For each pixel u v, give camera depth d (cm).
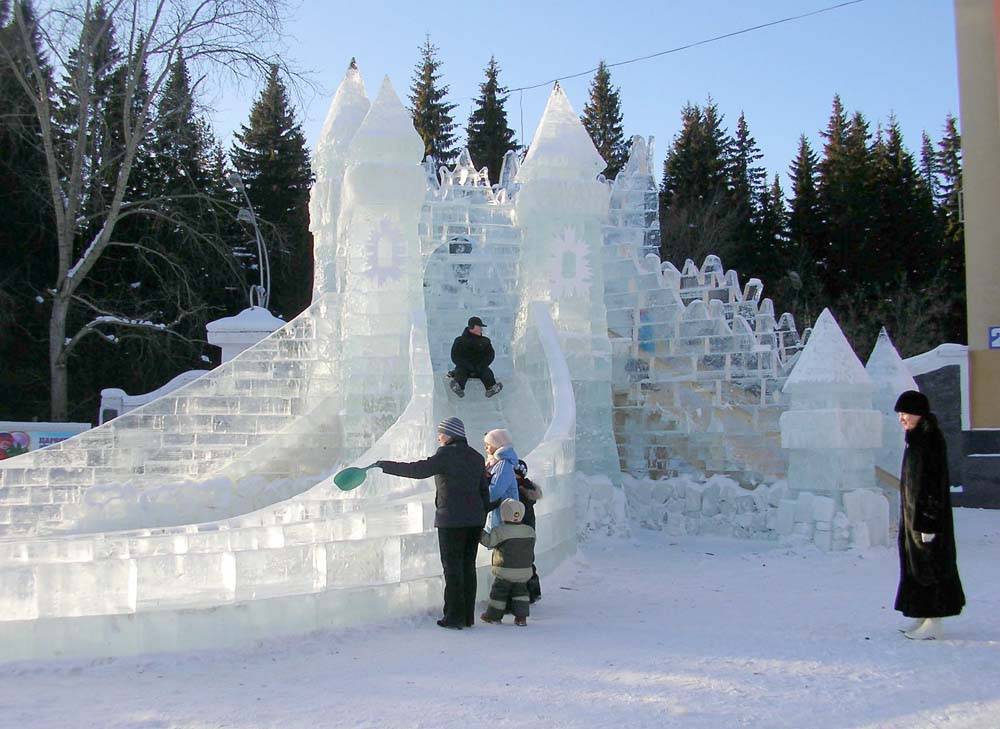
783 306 4700
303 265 4475
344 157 1786
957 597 707
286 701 541
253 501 1496
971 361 1992
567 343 1532
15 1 2550
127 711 521
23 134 2930
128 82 2667
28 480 1486
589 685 570
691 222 4841
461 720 498
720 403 1567
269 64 2691
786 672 601
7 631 629
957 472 2011
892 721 495
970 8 1975
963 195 2000
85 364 3412
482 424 1488
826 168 5538
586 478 1459
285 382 1578
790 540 1273
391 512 813
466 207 1778
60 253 2636
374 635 724
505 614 792
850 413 1264
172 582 667
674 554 1249
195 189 3159
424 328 1444
